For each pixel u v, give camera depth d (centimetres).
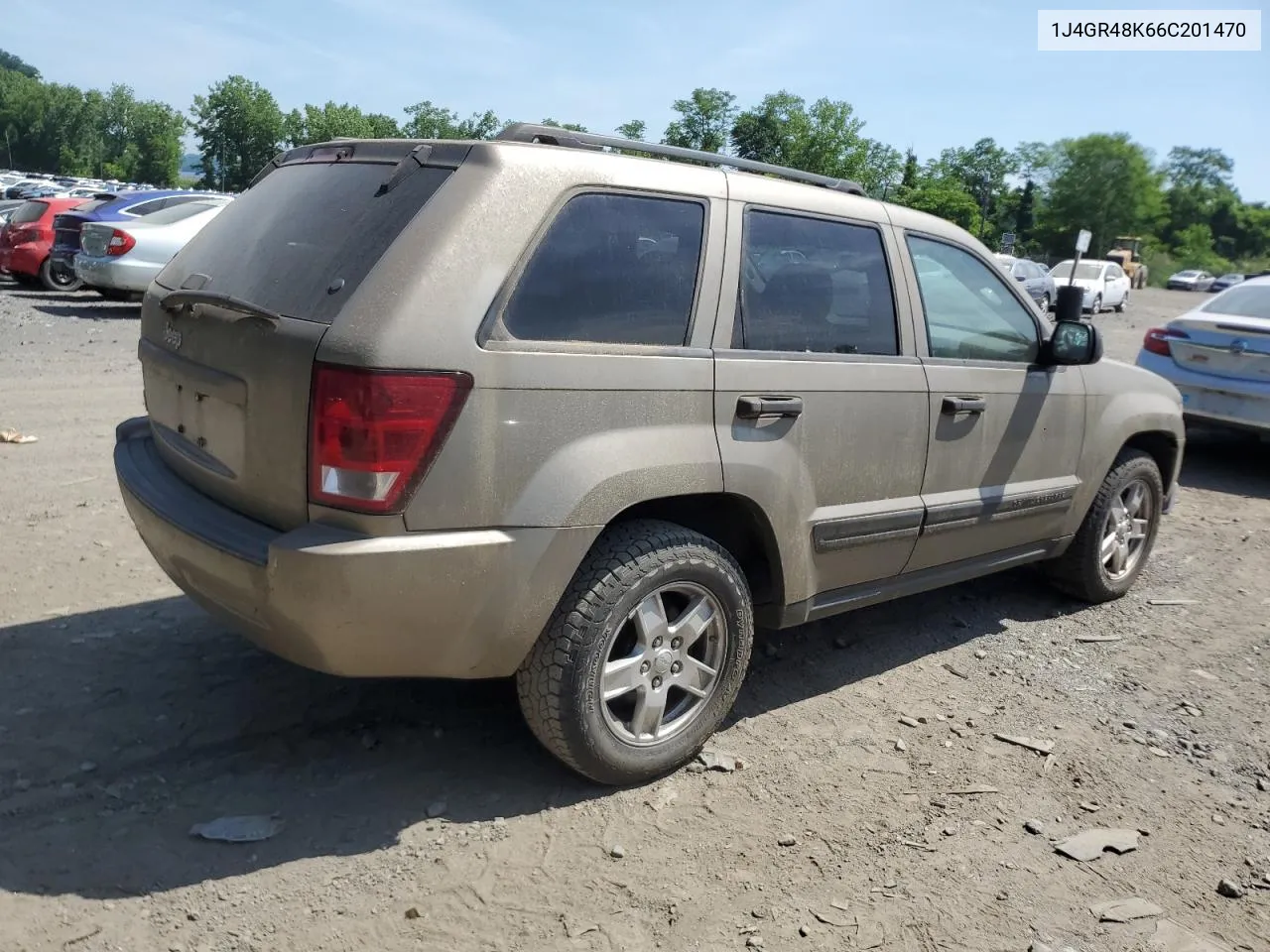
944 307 420
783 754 362
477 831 306
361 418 268
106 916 261
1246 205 12662
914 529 401
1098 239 8756
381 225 294
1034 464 460
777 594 364
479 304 283
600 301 310
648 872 292
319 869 285
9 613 436
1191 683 442
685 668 337
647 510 337
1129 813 337
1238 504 773
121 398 894
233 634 428
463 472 281
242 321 298
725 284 337
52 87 13900
